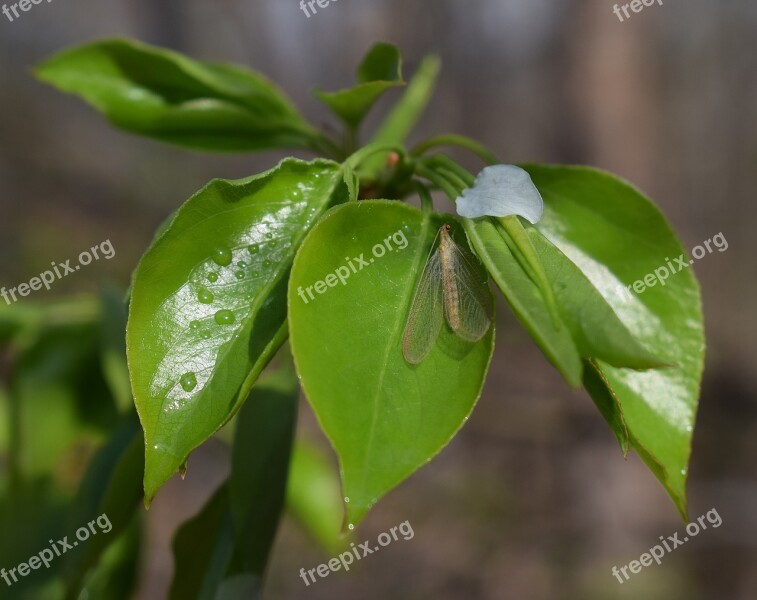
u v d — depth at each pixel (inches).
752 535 28.6
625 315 8.8
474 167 33.5
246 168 38.5
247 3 35.3
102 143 39.9
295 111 10.4
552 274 7.7
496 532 29.0
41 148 38.4
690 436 8.5
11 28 39.6
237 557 8.8
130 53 10.2
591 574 28.0
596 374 7.8
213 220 7.9
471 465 30.5
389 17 33.3
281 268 8.0
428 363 7.6
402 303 7.8
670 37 31.5
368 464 7.3
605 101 28.8
